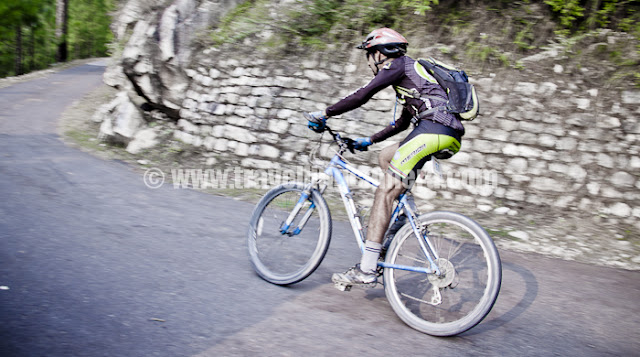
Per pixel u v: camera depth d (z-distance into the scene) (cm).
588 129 559
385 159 326
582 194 548
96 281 311
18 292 284
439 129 289
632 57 575
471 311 281
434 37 655
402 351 266
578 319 330
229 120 727
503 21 636
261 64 722
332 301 323
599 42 594
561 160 559
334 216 527
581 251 471
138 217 457
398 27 679
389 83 301
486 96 596
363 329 287
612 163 546
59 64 2209
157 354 238
